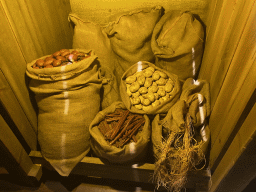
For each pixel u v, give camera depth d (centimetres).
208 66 170
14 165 159
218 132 144
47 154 161
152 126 157
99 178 182
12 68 138
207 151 160
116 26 175
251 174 124
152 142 154
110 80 187
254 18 96
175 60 177
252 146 102
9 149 144
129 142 151
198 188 160
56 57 153
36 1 156
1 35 125
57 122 153
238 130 117
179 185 157
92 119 162
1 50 126
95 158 163
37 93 148
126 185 177
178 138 145
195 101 155
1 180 184
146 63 176
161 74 170
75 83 146
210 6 180
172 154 143
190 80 182
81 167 169
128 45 178
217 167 143
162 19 179
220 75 141
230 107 123
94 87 159
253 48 97
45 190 178
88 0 199
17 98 147
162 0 192
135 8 199
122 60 191
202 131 157
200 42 173
